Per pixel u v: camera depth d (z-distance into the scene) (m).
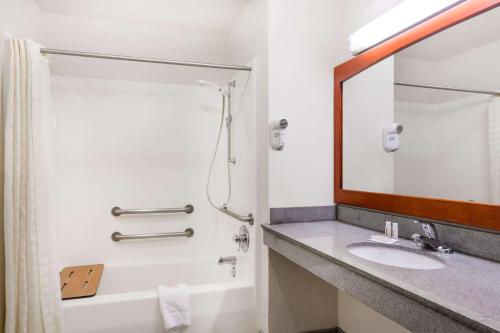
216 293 1.96
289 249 1.59
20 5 2.07
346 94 1.98
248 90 2.17
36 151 1.69
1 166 1.67
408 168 1.57
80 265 2.61
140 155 2.76
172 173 2.84
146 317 1.84
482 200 1.25
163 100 2.81
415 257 1.34
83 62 2.59
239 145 2.39
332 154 2.07
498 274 1.02
